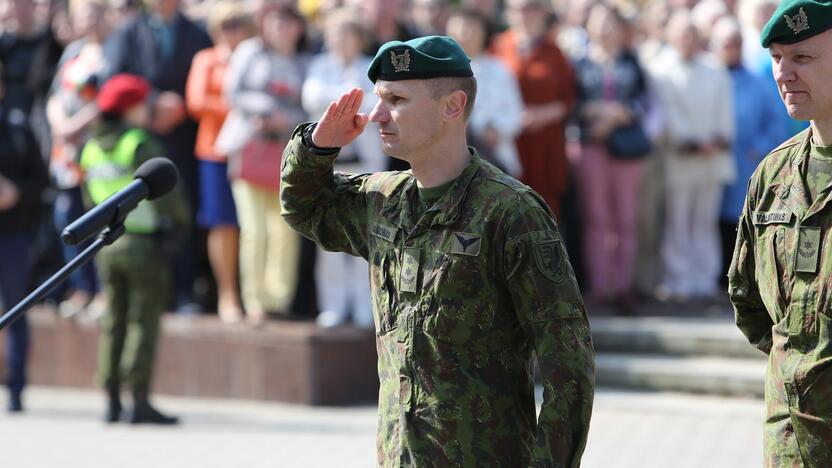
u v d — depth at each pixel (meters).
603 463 20.81
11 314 10.98
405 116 10.15
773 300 10.32
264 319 26.67
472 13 25.92
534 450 9.82
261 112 25.58
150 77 27.69
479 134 25.75
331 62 25.36
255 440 22.69
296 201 11.17
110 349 24.19
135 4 29.38
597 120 28.09
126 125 23.77
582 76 28.41
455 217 10.12
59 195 28.33
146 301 23.80
